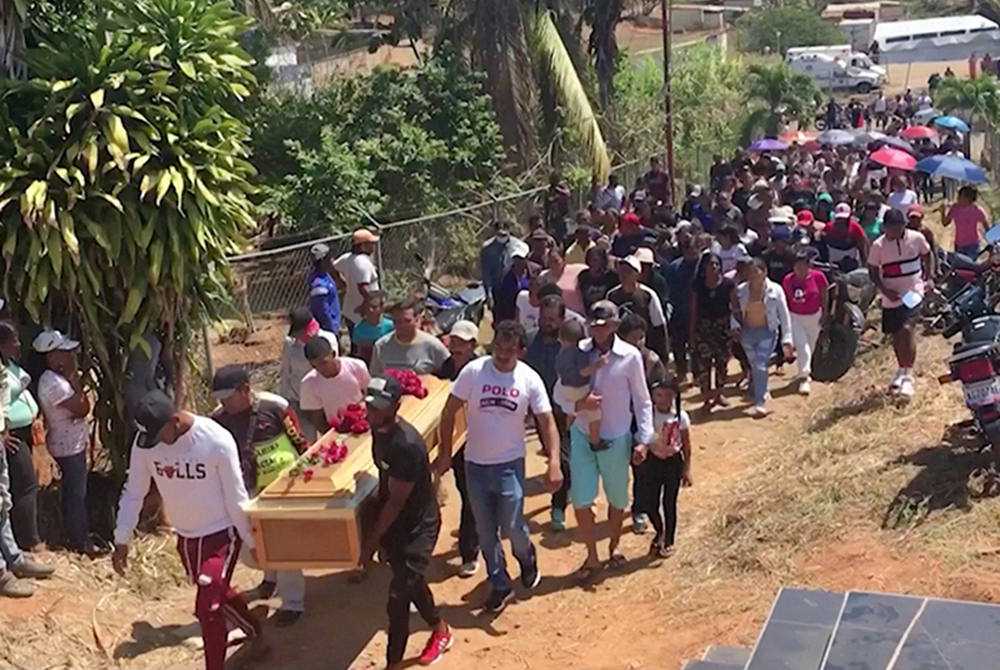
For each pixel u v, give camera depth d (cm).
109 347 848
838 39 5388
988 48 5444
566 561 841
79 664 679
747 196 1680
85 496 815
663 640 698
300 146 1750
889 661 512
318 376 798
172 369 876
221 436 634
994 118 3030
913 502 758
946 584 667
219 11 871
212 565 637
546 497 969
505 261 1349
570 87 1927
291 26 1933
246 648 716
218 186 869
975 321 789
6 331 734
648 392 787
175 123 834
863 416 985
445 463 743
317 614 774
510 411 730
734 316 1158
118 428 860
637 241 1316
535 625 743
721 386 1195
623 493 799
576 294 1103
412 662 699
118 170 809
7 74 837
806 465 896
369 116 1834
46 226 776
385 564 836
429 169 1830
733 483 951
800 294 1194
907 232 1025
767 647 541
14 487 752
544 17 1944
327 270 1180
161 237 822
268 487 667
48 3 898
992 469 766
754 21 5406
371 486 682
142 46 831
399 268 1673
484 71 1902
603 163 1952
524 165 1917
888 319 1009
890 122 3372
